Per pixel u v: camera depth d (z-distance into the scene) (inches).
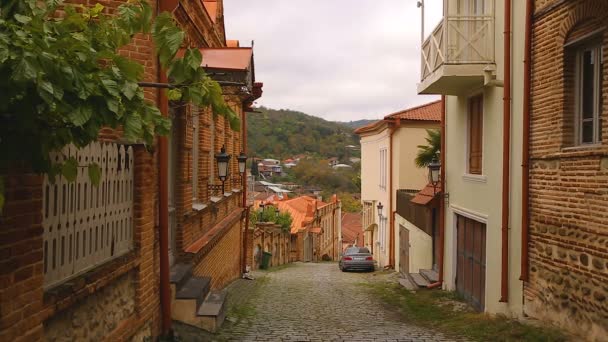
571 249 311.1
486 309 442.3
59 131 136.1
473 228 495.8
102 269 219.0
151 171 290.0
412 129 952.3
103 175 229.0
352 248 1103.0
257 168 3531.0
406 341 354.3
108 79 139.6
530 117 361.7
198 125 481.7
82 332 205.8
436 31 461.7
